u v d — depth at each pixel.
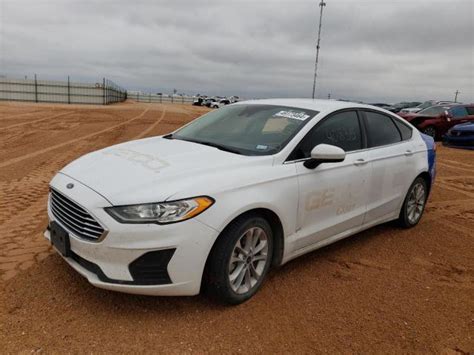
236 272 3.26
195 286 3.03
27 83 57.44
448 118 17.14
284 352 2.81
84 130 16.91
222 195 3.08
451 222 5.87
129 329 2.93
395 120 5.14
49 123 19.66
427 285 3.89
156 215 2.87
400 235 5.19
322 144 3.64
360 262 4.30
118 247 2.86
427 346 2.96
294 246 3.72
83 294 3.32
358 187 4.28
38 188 6.72
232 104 4.98
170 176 3.10
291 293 3.58
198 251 2.96
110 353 2.68
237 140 4.00
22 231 4.62
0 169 8.28
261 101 4.74
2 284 3.42
